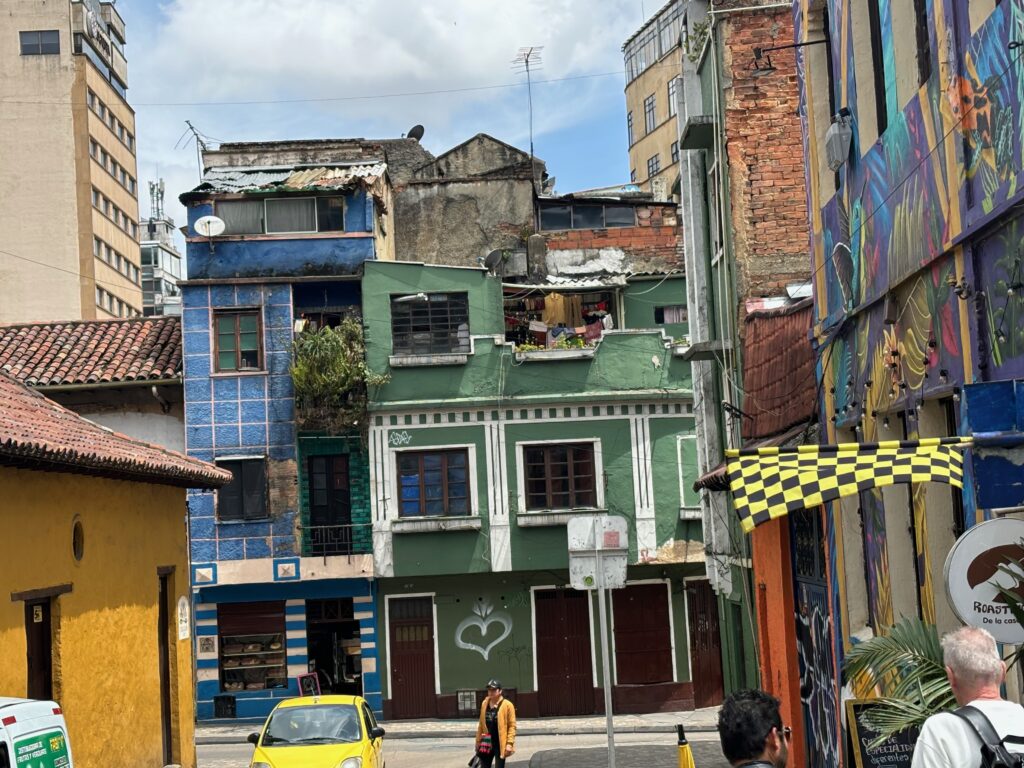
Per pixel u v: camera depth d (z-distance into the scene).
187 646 22.19
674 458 33.50
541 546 32.94
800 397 15.62
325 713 18.14
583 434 33.38
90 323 35.91
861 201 12.19
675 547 33.12
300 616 33.25
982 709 5.27
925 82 9.99
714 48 21.38
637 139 65.12
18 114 66.56
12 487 14.98
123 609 18.81
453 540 32.84
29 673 15.64
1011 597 6.68
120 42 75.12
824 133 14.06
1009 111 8.01
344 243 33.88
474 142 45.34
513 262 39.84
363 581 33.28
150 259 86.31
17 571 14.99
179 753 21.27
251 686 33.12
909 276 10.45
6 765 10.10
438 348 33.56
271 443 33.28
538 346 35.81
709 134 22.44
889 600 11.61
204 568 32.81
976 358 8.84
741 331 20.38
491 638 33.31
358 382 32.91
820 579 14.98
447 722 32.44
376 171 36.03
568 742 28.48
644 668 33.44
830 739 14.52
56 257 65.94
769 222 20.48
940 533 10.12
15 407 17.50
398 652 33.22
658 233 40.44
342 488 33.78
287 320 33.62
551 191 49.44
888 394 11.44
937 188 9.60
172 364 33.84
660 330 33.81
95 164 67.75
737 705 5.32
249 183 34.62
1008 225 8.22
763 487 7.95
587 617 33.53
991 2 8.55
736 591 22.17
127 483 19.30
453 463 33.25
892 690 8.98
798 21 14.72
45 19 66.75
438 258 41.44
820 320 14.29
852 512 13.34
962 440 7.49
